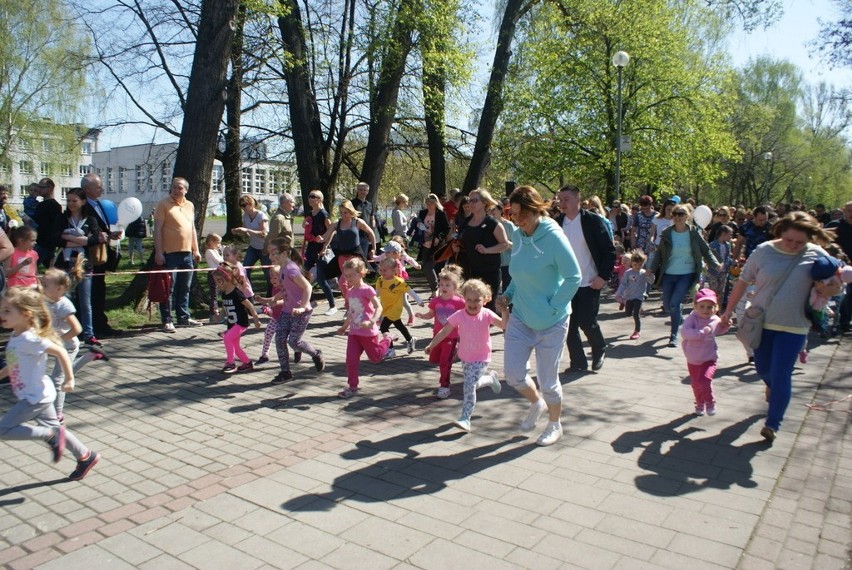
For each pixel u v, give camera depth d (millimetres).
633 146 23859
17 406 3975
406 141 20250
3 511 3746
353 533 3441
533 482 4074
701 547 3264
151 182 18828
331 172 18328
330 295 10609
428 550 3254
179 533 3467
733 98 25828
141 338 8719
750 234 11672
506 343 4719
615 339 8836
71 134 32781
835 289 4574
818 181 55219
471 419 5348
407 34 15805
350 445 4773
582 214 6707
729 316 5082
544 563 3119
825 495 3879
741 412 5496
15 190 39812
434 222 10789
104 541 3389
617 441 4805
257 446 4777
